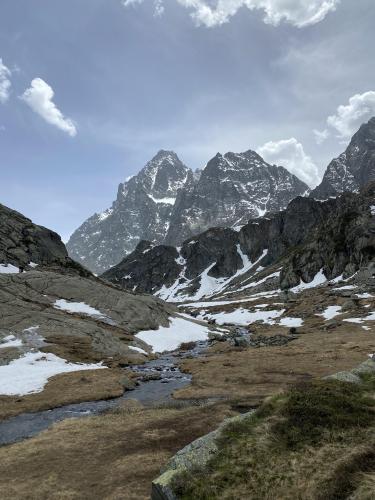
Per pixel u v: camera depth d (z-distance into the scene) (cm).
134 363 6369
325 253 18850
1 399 4272
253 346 7550
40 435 2997
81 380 4922
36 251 10638
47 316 7231
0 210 11138
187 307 18788
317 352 6034
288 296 14475
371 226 16800
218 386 4491
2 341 6134
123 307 8931
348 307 10312
